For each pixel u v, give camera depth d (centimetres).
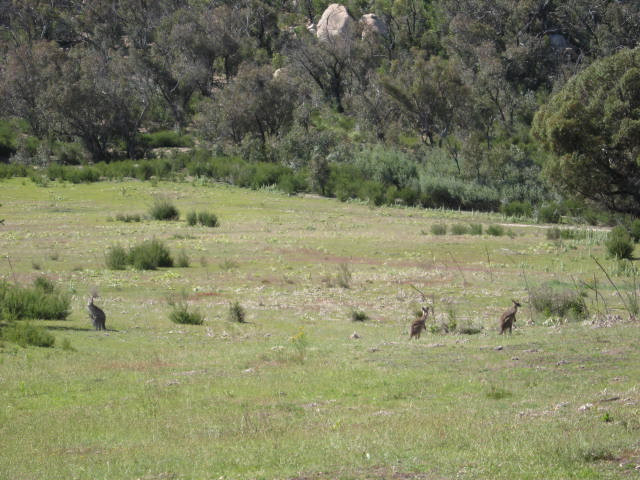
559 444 1554
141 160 17988
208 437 1864
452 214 13750
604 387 2191
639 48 11594
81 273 6469
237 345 3416
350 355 2998
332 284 6116
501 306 5056
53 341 3206
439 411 2003
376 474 1440
